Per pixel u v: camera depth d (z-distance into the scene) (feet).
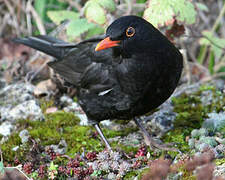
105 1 35.91
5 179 27.78
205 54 50.83
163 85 29.12
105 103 31.63
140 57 28.53
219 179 22.09
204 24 51.52
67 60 35.63
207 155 24.39
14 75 45.11
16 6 51.37
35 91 40.91
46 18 51.72
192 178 25.08
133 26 28.17
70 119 36.70
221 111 35.99
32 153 30.86
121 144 32.42
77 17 43.11
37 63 46.47
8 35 52.21
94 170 28.68
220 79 46.39
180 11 33.24
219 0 51.26
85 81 32.91
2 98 41.34
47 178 28.50
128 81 29.35
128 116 31.73
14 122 37.04
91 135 34.01
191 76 46.29
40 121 36.76
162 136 33.12
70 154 31.73
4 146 32.68
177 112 36.60
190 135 32.60
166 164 24.17
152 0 33.73
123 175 27.96
